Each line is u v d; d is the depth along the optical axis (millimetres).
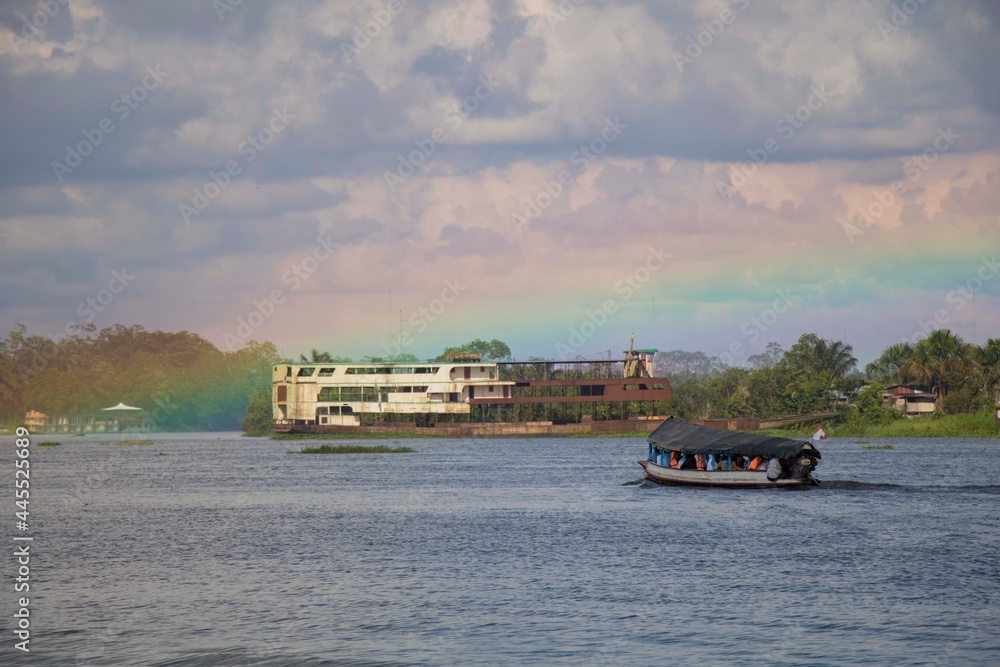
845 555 108375
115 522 144375
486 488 188875
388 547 118312
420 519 143250
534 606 87812
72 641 79188
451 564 106750
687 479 176000
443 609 87250
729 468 173000
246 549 118375
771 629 79875
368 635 79750
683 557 108625
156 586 97688
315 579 100062
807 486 168375
